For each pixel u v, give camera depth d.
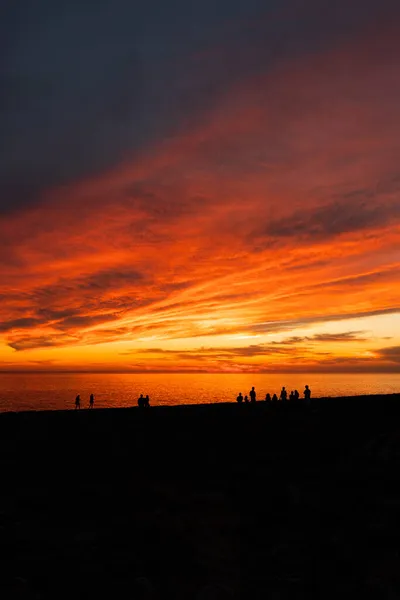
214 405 31.11
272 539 11.52
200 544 11.10
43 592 8.68
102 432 23.62
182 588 9.04
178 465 18.47
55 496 14.42
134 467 18.05
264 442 21.89
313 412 27.14
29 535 11.31
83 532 11.57
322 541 11.09
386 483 14.67
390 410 25.64
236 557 10.56
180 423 25.81
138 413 28.12
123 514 12.95
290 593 8.86
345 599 8.56
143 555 10.33
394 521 11.66
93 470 17.59
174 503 13.91
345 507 13.16
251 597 8.75
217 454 20.09
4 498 14.18
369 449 17.72
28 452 19.80
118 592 8.75
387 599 8.39
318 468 17.47
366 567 9.57
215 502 14.12
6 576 9.20
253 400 33.47
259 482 16.06
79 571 9.52
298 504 13.71
